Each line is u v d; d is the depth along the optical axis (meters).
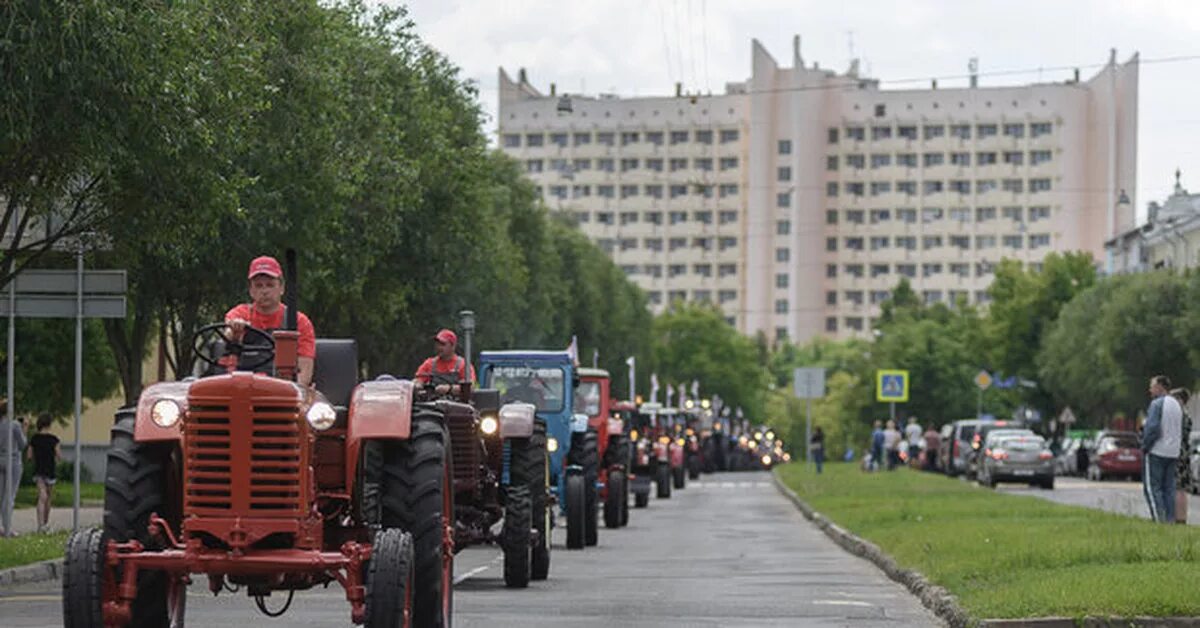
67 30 26.77
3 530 40.53
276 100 42.94
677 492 89.06
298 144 44.00
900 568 29.67
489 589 27.64
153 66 28.78
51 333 66.50
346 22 52.50
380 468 17.17
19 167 30.09
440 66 66.69
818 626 22.14
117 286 36.31
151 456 16.27
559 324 110.94
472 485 25.66
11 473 39.56
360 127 51.94
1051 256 143.75
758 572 32.19
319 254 50.66
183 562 15.45
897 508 50.25
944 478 85.38
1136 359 108.50
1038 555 27.81
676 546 41.00
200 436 15.44
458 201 64.19
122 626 16.52
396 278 63.38
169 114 29.56
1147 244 151.38
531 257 99.50
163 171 32.03
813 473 102.00
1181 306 107.88
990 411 174.25
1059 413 138.88
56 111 27.58
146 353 64.00
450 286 65.38
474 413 25.78
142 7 28.61
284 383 15.51
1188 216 142.00
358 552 15.52
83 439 82.50
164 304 47.31
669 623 22.33
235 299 45.66
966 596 22.95
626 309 138.25
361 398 16.77
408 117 58.31
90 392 69.50
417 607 17.14
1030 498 56.72
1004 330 144.25
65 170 30.38
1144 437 38.47
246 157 42.53
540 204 101.88
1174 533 32.50
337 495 16.56
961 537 34.00
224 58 34.00
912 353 175.88
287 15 43.59
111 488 16.11
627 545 41.25
